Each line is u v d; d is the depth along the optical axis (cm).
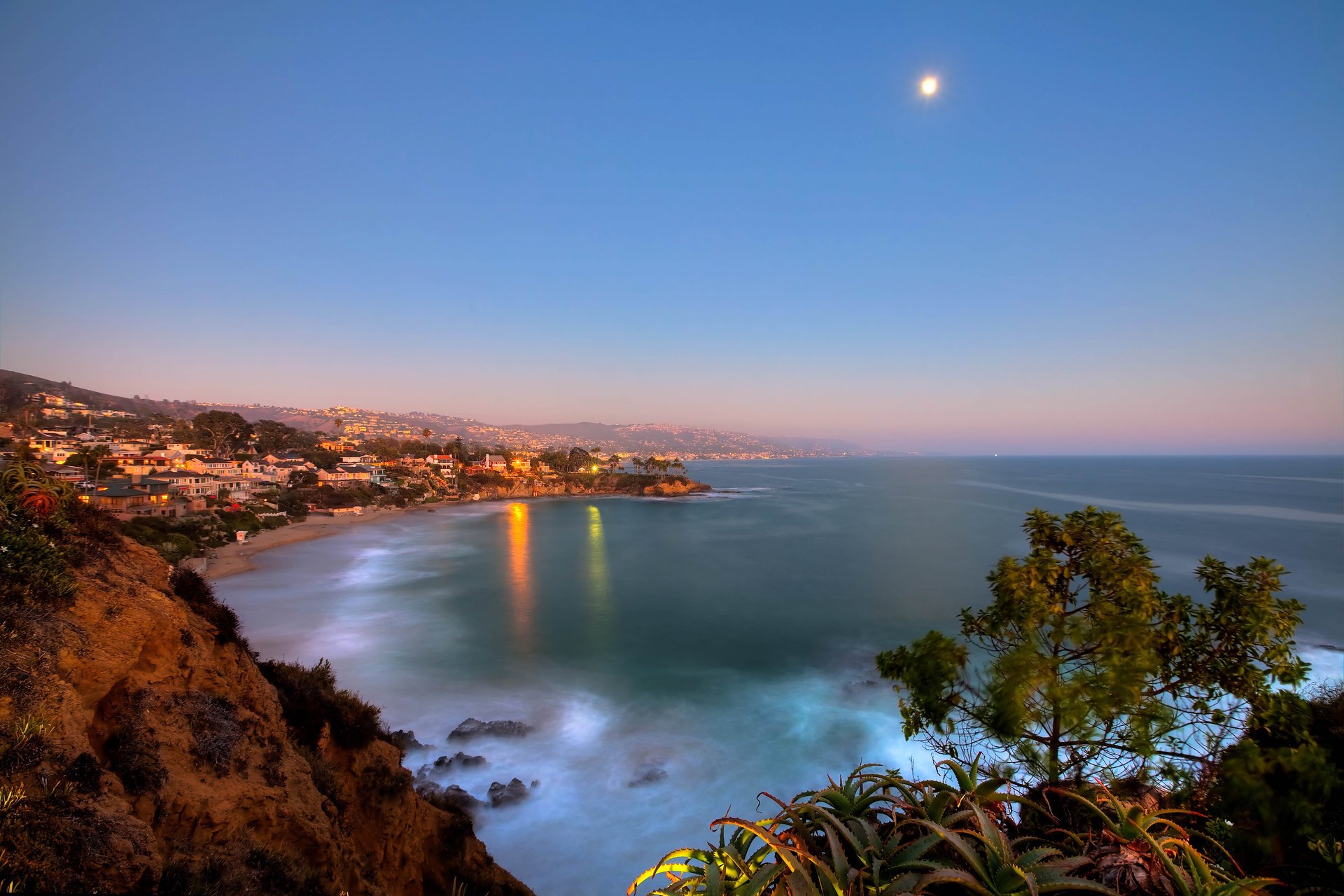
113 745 543
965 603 5559
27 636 511
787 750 2678
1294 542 8225
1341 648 3697
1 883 321
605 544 9894
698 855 286
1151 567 494
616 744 2736
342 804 849
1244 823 401
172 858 488
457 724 2962
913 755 2616
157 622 675
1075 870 282
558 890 1816
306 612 5328
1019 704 453
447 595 6091
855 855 286
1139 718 438
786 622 5003
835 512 14312
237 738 669
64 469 9125
